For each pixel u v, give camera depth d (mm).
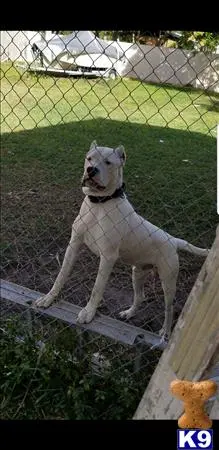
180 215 3055
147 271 1922
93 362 1650
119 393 1521
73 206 3182
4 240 2664
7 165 3955
